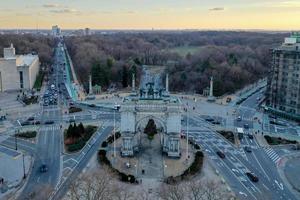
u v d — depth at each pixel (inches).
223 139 6791.3
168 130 5757.9
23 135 6717.5
